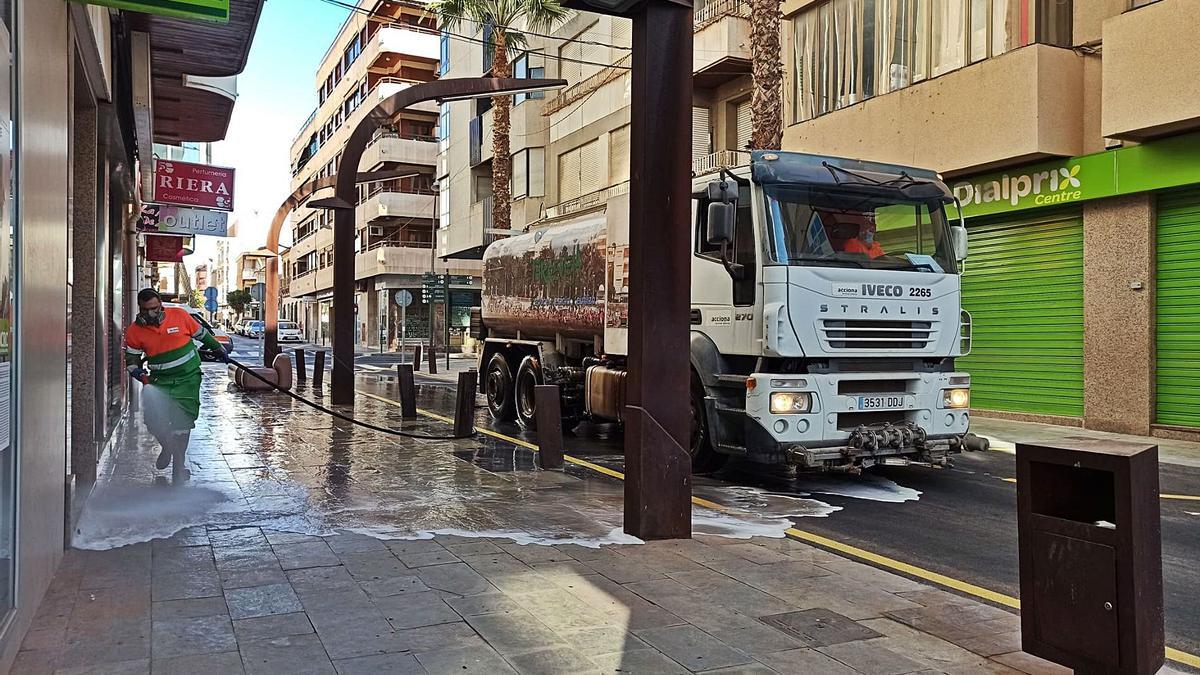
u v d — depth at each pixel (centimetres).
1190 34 1065
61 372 470
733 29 2017
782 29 1822
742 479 865
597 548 560
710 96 2312
